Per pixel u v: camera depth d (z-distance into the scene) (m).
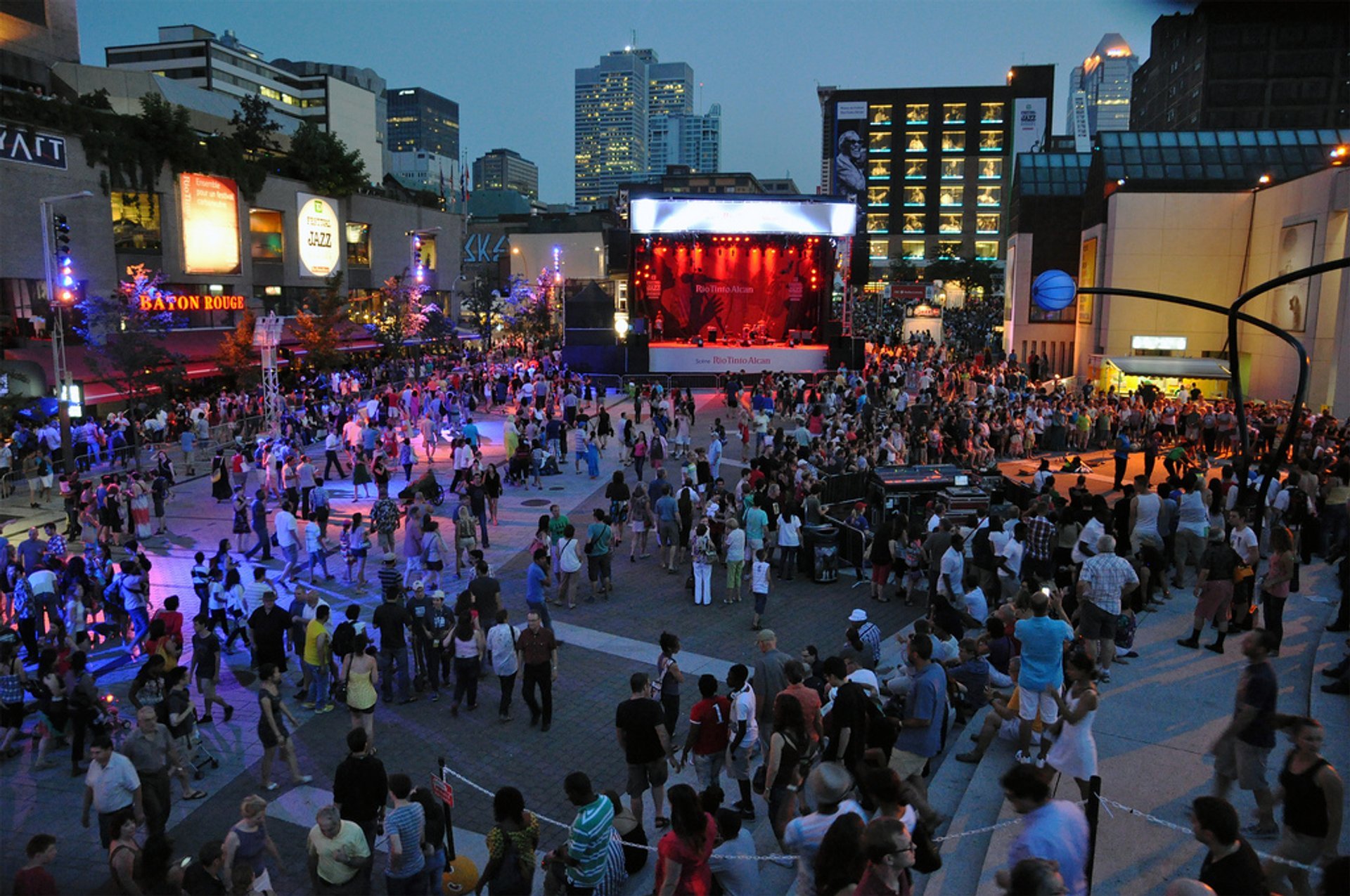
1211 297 41.81
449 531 21.53
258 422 34.44
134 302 36.69
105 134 42.38
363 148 149.50
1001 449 29.97
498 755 11.34
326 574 18.20
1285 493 15.74
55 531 21.48
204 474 28.95
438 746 11.57
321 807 10.16
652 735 9.20
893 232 141.75
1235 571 11.42
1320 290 33.66
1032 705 9.05
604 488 26.09
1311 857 6.09
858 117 138.88
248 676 13.82
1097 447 31.94
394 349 56.91
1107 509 13.92
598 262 90.81
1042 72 134.38
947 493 19.23
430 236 75.75
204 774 10.84
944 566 14.62
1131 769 8.63
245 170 52.00
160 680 10.80
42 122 39.88
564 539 16.53
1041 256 53.41
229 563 14.96
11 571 16.16
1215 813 5.32
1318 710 9.51
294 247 57.91
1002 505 16.08
